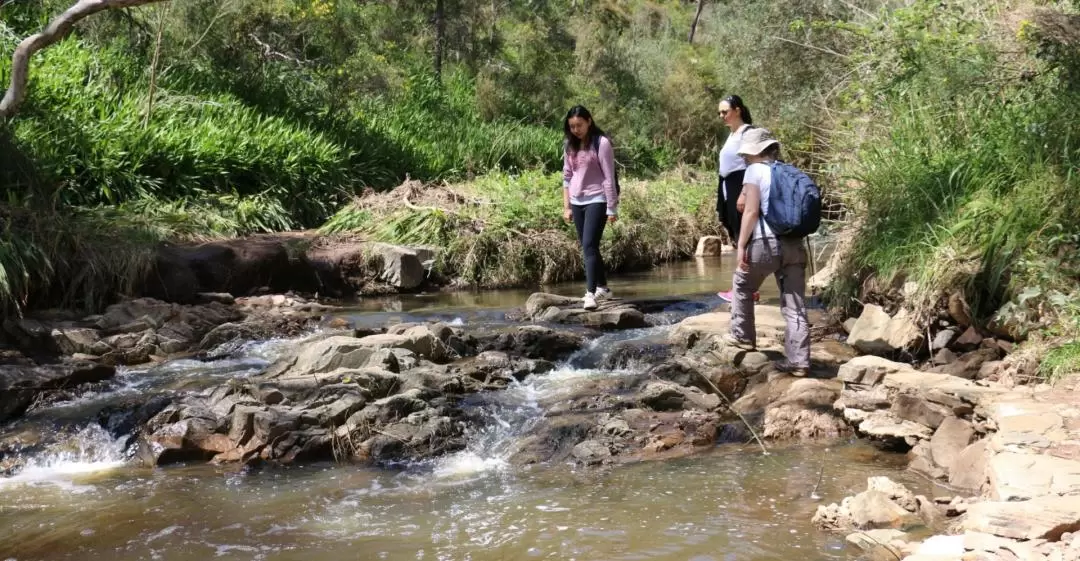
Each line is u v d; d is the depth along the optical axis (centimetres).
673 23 3017
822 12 1619
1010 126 711
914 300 639
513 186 1392
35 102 1083
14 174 927
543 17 2188
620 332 766
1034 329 572
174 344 761
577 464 505
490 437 552
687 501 438
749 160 613
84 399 631
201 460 539
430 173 1553
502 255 1170
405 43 2119
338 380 598
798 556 370
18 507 464
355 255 1084
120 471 523
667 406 583
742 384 613
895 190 731
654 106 2317
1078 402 467
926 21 906
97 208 985
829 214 909
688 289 1032
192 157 1180
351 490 476
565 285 1148
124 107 1191
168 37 1445
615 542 391
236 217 1151
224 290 946
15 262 766
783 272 613
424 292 1095
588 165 816
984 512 353
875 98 927
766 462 494
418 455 527
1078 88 698
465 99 2014
